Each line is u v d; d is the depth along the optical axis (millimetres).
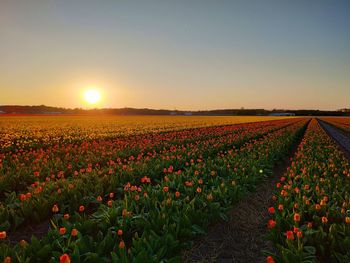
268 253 4395
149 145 15547
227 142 17031
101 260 4105
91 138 21484
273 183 9742
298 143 22078
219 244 5371
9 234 5727
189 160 11742
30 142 18516
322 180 7711
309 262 4035
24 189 8531
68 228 4863
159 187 7156
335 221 5430
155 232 5004
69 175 9914
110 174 8805
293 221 5215
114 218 5383
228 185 7652
